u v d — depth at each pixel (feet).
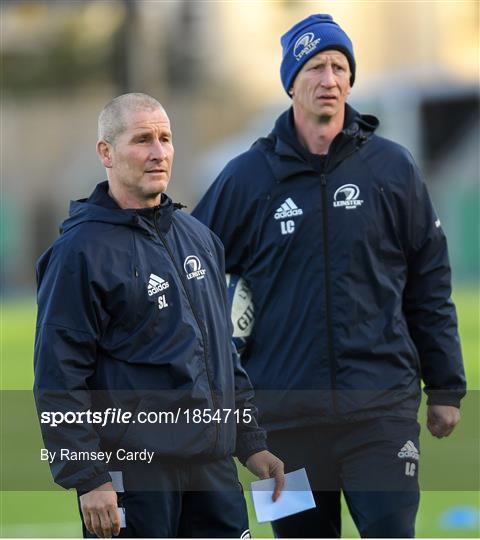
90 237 46.42
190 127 379.35
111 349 46.42
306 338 55.06
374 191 55.77
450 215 282.56
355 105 328.29
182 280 47.57
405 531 53.01
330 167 55.88
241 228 57.26
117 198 48.06
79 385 45.75
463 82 325.01
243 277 57.36
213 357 47.78
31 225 367.04
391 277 55.83
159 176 47.52
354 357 54.75
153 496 46.47
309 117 56.59
